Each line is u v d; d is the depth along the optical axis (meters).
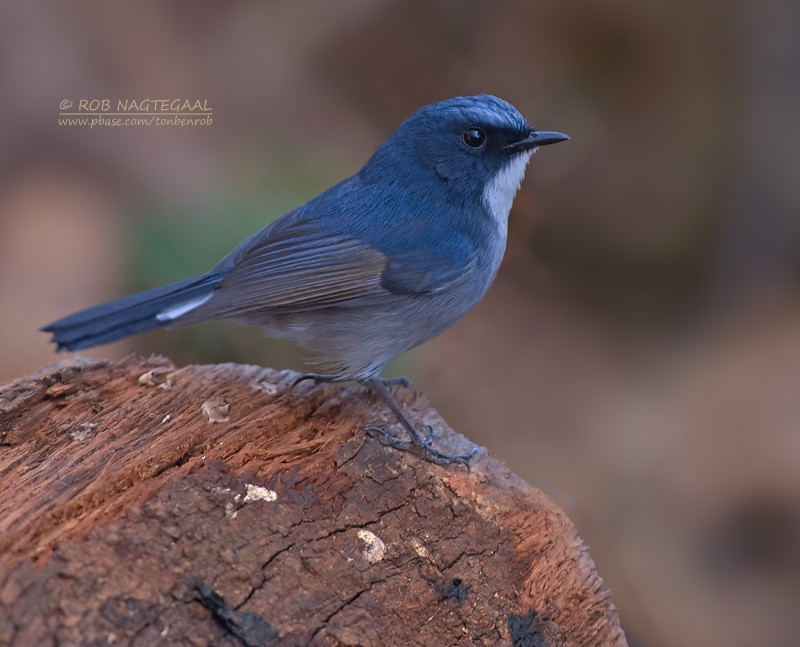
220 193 12.20
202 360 10.92
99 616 4.85
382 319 8.18
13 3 14.05
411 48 17.48
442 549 6.12
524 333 15.11
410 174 8.45
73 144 13.11
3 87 13.43
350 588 5.62
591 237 16.28
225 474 6.03
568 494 12.65
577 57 17.00
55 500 5.57
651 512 12.80
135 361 7.48
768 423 13.59
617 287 16.17
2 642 4.64
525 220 16.19
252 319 8.20
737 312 15.96
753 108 16.50
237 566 5.39
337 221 8.22
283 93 16.41
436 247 8.25
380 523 6.15
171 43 15.47
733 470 13.08
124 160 13.20
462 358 14.31
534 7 17.23
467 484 6.67
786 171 16.14
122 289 11.33
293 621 5.26
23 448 6.30
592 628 6.28
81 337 7.14
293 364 11.03
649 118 16.58
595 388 14.55
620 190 16.25
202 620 5.08
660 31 16.56
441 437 7.30
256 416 6.94
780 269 16.14
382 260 8.12
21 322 10.88
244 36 16.55
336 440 6.82
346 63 17.27
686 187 16.17
